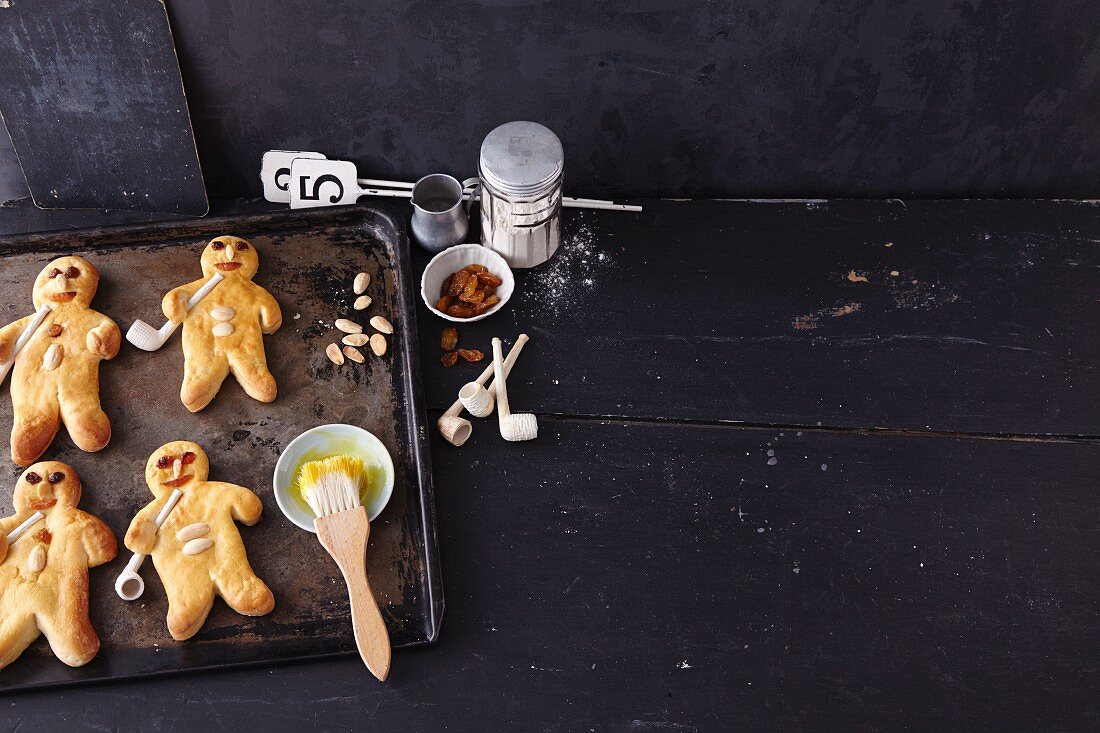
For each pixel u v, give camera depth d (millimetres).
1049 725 1026
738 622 1067
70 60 1179
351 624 1050
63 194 1281
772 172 1310
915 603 1078
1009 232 1296
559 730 1020
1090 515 1123
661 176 1310
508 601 1073
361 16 1168
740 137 1271
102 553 1058
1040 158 1293
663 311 1233
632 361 1202
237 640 1038
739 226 1299
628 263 1265
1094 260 1275
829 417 1173
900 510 1122
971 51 1193
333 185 1299
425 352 1202
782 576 1090
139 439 1127
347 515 1060
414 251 1272
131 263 1223
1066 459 1151
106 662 1023
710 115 1250
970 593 1084
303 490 1077
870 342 1219
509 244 1223
